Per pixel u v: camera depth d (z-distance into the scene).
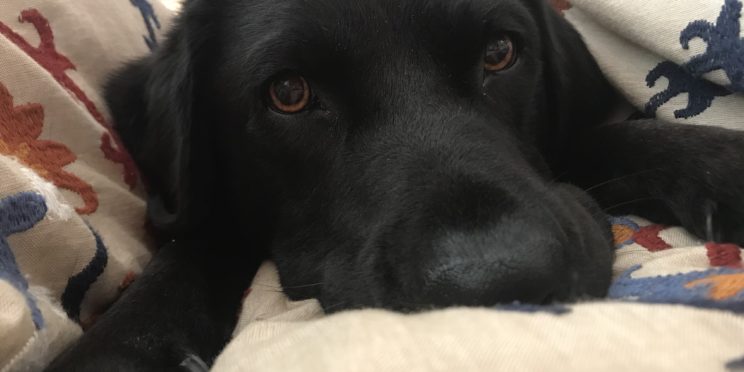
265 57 0.21
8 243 0.17
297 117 0.22
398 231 0.18
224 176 0.26
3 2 0.26
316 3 0.21
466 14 0.21
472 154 0.19
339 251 0.21
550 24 0.26
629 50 0.27
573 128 0.28
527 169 0.21
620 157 0.24
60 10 0.28
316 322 0.14
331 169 0.21
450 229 0.16
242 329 0.18
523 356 0.11
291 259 0.23
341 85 0.21
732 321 0.12
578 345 0.11
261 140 0.23
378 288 0.18
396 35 0.21
